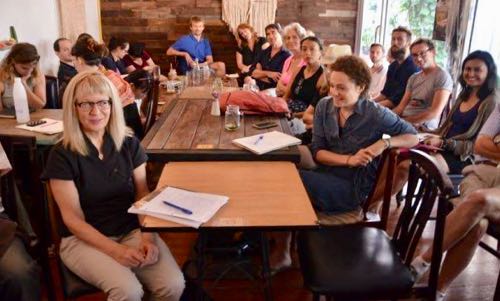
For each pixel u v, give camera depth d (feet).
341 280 5.00
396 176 8.50
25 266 5.32
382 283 5.00
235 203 5.10
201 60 18.37
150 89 10.96
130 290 4.98
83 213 5.46
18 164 5.60
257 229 4.61
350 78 6.56
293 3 18.97
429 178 5.19
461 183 7.50
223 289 7.19
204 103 10.13
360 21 18.93
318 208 6.74
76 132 5.24
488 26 10.62
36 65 9.72
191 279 6.86
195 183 5.66
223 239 7.61
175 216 4.73
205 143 6.99
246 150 6.63
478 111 8.39
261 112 8.85
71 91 5.20
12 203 5.72
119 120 5.58
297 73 11.33
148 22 19.19
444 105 10.44
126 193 5.68
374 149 6.59
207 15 19.19
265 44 16.67
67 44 13.60
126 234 5.72
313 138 7.52
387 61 15.15
